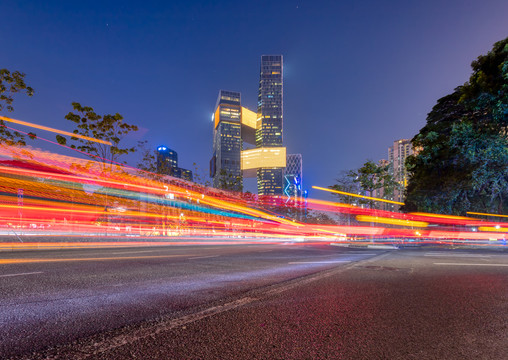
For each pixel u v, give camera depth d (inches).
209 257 474.3
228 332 134.5
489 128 1068.5
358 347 120.3
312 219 3624.5
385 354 114.0
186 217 1920.5
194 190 2144.4
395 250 752.3
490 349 120.8
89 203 1412.4
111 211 1413.6
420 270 351.3
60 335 125.7
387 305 186.1
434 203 1318.9
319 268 355.9
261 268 349.4
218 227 2431.1
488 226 1272.1
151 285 235.1
